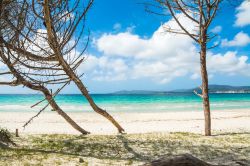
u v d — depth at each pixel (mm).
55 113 35000
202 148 11852
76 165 8438
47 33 5203
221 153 11062
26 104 57562
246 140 13812
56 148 11305
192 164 3703
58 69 5676
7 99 87500
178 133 15562
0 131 11609
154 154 10875
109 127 21172
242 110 38531
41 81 5629
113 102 65312
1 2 4918
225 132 16891
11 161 8445
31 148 10961
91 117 29750
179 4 14438
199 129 19172
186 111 39281
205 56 15531
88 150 11180
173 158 3748
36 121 25812
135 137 13891
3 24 5395
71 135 14359
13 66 5672
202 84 15516
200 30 15141
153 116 31094
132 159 10016
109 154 10742
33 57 5527
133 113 35688
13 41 5363
